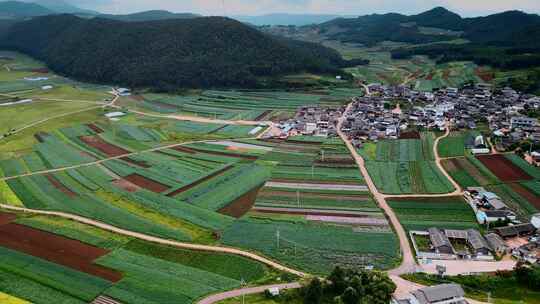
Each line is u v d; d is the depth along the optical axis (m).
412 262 84.12
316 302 70.06
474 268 81.56
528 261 82.19
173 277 79.06
